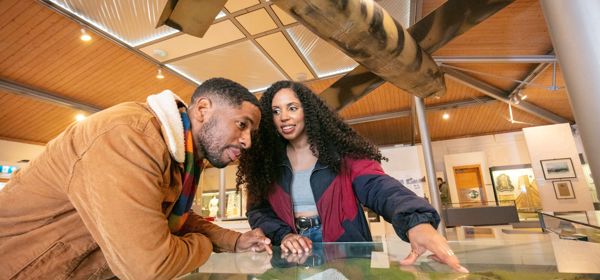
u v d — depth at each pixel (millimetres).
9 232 774
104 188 647
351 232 1161
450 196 7824
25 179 781
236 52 3799
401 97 6273
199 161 969
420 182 5562
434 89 1699
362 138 1335
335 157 1228
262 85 4715
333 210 1194
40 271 765
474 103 6543
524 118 7430
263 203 1393
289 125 1282
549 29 801
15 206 771
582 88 710
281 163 1329
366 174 1165
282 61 4047
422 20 1407
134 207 648
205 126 893
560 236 951
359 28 1134
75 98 4781
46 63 3918
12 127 5402
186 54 3814
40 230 774
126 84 4578
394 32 1259
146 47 3631
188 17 959
